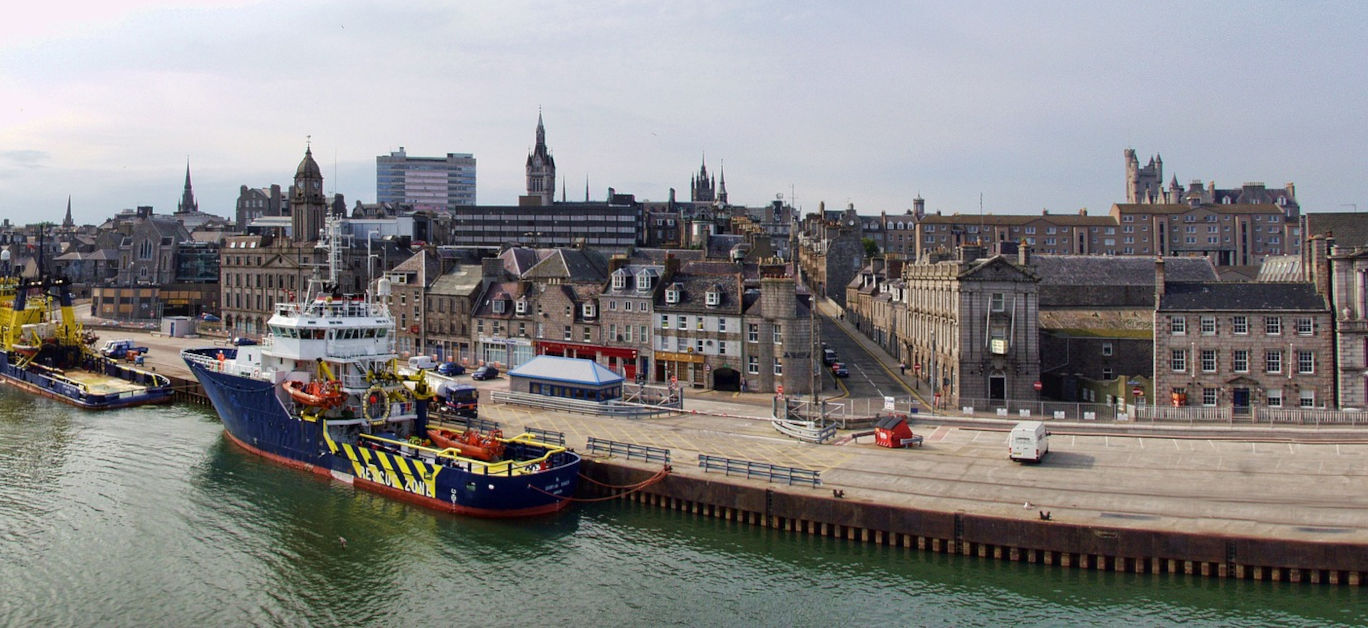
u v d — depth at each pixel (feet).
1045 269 319.27
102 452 229.86
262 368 234.58
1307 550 138.21
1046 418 235.20
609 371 264.31
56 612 139.85
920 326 308.19
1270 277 327.47
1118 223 644.69
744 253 449.06
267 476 208.54
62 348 349.41
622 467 187.83
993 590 142.72
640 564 156.15
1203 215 645.10
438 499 183.83
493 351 349.20
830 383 302.04
